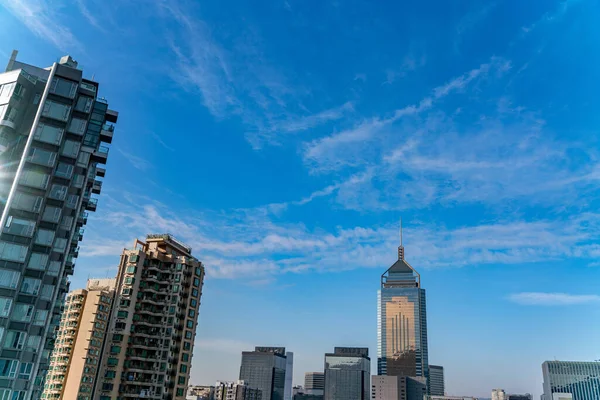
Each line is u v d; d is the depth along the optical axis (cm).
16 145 7169
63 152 7412
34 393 7094
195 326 13488
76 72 7756
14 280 6475
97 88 8269
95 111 8406
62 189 7238
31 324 6525
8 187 6931
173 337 12688
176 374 12469
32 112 7431
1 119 7025
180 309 13138
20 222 6769
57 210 7112
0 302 6306
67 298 13650
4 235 6612
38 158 7125
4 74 7412
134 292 12788
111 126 8719
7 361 6191
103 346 12269
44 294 6781
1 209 6812
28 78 7519
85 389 12088
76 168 7675
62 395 12319
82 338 12675
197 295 13762
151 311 12862
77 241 8631
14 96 7219
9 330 6312
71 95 7606
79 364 12331
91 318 12850
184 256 13712
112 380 11812
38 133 7212
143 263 13238
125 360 12162
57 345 13100
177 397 12362
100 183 9631
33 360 6444
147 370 12119
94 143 8094
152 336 12531
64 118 7456
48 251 6875
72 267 8362
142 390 11844
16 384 6203
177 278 13300
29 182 6975
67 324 13100
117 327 12369
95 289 13875
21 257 6619
